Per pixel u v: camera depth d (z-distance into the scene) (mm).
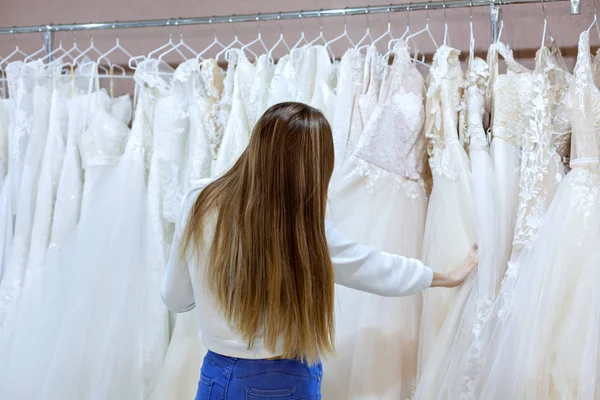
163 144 2098
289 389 1354
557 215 1632
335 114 1931
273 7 2381
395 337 1773
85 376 1859
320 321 1318
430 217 1794
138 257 1998
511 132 1783
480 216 1690
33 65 2213
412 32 2242
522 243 1679
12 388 1915
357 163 1862
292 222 1283
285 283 1275
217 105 2078
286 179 1277
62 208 2104
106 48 2551
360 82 1979
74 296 1932
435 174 1811
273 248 1266
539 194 1693
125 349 1893
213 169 1988
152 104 2162
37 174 2176
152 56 2500
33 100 2195
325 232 1397
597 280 1536
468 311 1670
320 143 1307
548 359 1523
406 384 1791
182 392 1844
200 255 1333
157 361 1947
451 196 1764
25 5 2627
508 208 1753
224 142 1977
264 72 2041
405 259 1516
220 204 1318
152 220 2045
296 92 2008
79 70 2262
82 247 2002
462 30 2189
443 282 1610
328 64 2006
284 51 2375
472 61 1816
